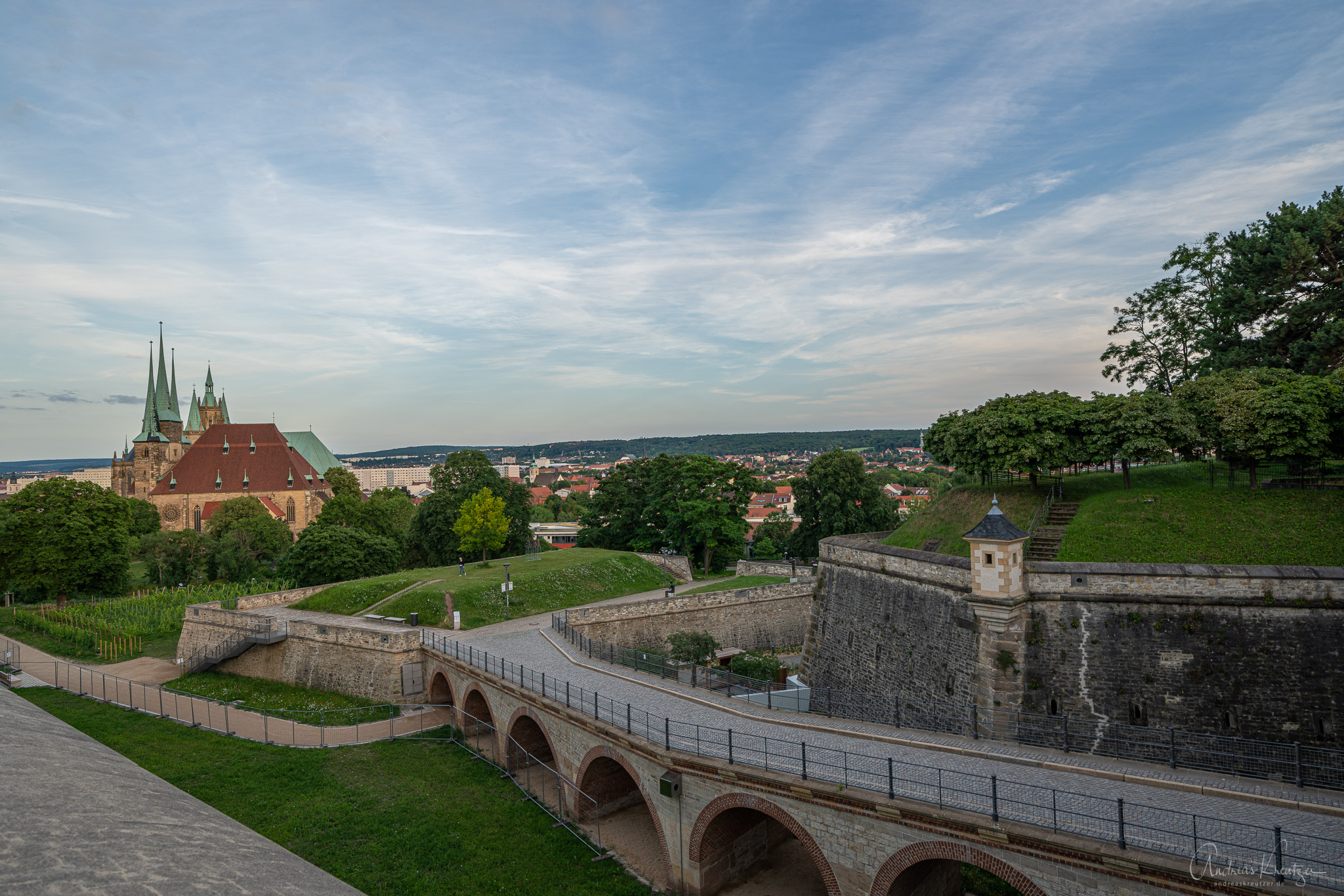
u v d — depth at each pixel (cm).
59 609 7062
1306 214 4347
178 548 8969
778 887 2527
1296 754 1967
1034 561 3052
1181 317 5122
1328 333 4012
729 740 2286
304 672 4953
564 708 2986
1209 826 1700
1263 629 2567
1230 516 3153
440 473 9288
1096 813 1794
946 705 3116
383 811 3083
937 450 4462
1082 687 2738
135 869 1423
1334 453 3394
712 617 5609
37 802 1652
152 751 3638
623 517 8875
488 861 2709
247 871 1686
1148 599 2730
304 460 15575
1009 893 2459
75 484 7800
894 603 3634
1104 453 3600
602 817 3075
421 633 4634
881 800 1900
